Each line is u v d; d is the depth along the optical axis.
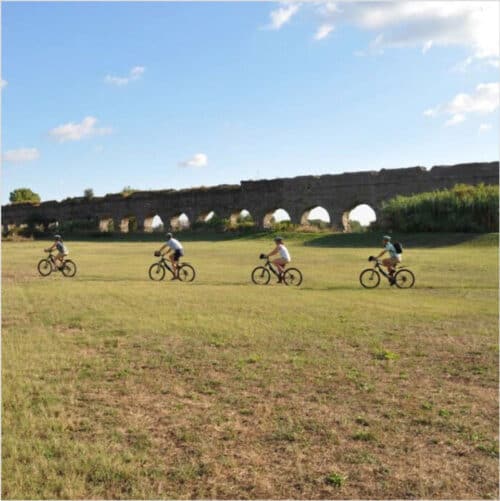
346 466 5.30
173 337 10.30
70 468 5.20
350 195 55.56
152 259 32.53
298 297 15.58
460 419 6.38
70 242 59.28
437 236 41.81
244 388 7.45
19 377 7.82
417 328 11.10
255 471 5.20
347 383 7.64
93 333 10.66
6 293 16.62
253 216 61.97
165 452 5.58
